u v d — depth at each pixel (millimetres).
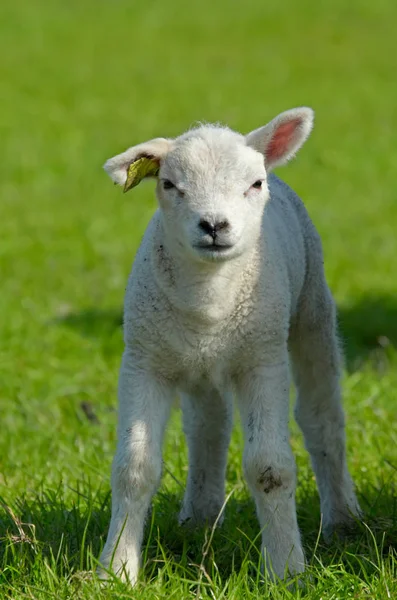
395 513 15555
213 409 15766
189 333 14055
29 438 21016
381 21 89250
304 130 14719
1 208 43938
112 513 13883
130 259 36344
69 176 50000
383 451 18859
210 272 13719
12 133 57875
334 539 15453
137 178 14109
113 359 26312
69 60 77312
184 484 17359
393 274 34312
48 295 31891
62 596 12703
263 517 13898
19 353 26391
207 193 13648
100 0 97812
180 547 15172
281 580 13344
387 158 52875
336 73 73125
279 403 14211
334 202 45062
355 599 12633
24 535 13906
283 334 14406
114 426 21359
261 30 87250
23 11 92750
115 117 61938
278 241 14984
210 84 70438
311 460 16672
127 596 12570
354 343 28016
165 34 86562
